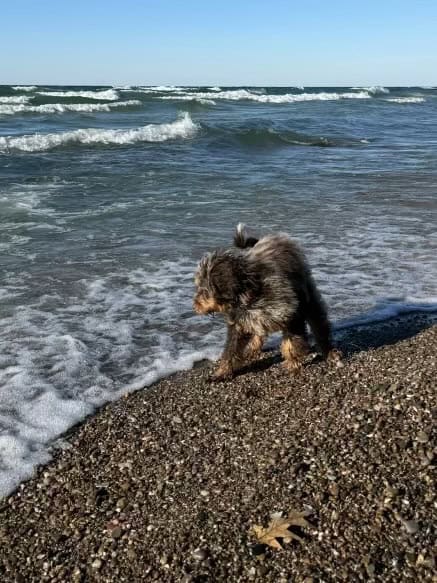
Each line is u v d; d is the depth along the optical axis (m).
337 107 16.61
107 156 6.01
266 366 1.86
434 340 1.92
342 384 1.63
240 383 1.75
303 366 1.82
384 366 1.71
